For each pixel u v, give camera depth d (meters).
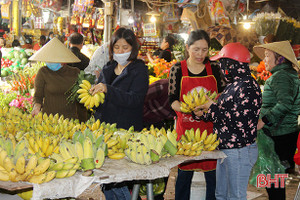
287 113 3.56
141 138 2.39
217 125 2.91
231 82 2.86
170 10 9.22
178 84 3.40
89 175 2.05
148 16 9.51
